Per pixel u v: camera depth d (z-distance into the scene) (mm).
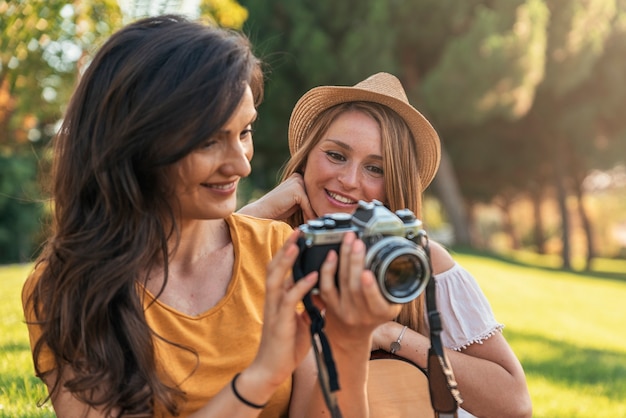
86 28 5340
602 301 14430
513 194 32969
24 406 3400
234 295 2018
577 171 26328
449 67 17109
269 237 2166
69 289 1846
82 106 1879
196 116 1759
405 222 1765
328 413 1961
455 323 2615
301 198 2957
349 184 2838
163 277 1969
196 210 1885
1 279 8953
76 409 1880
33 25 4770
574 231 46969
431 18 17750
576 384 6055
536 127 23031
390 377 2309
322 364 1733
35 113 6684
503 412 2566
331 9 17125
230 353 1964
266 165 20625
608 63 21875
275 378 1716
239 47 1854
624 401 5605
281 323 1683
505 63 16859
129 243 1856
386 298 1613
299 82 17359
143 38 1833
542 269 20016
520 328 9070
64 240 1883
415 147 3014
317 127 2961
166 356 1896
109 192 1837
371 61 16688
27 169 17750
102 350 1815
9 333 5102
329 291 1651
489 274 14602
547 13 17688
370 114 2881
